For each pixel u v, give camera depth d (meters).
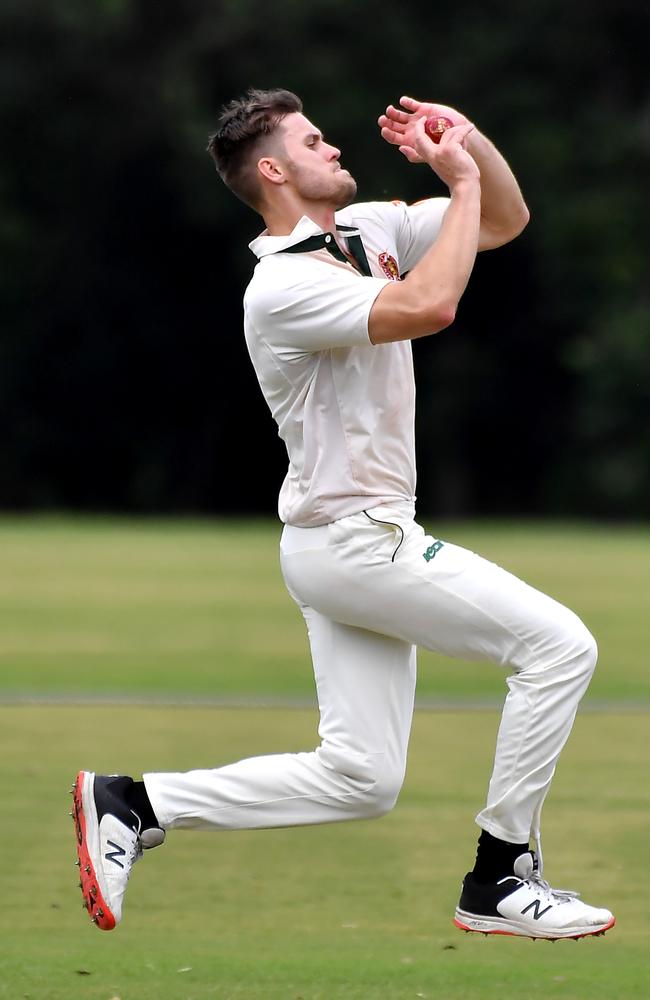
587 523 123.19
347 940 16.20
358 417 14.22
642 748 26.52
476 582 14.05
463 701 31.56
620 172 126.25
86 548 72.69
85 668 36.06
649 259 126.38
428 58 125.25
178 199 129.25
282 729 28.03
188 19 126.12
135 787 14.72
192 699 31.48
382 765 14.57
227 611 48.22
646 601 50.41
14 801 22.20
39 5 123.19
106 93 125.94
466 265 13.71
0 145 127.88
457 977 14.75
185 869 19.16
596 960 15.65
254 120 14.70
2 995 13.97
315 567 14.39
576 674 14.02
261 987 14.27
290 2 123.50
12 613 47.50
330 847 20.19
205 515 136.88
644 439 125.56
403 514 14.33
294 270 14.23
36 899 17.62
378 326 13.74
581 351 123.06
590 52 126.62
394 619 14.27
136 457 136.62
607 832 20.70
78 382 134.38
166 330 134.12
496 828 14.38
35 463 135.38
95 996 13.94
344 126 122.81
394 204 15.66
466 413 130.75
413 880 18.62
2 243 128.75
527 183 125.12
